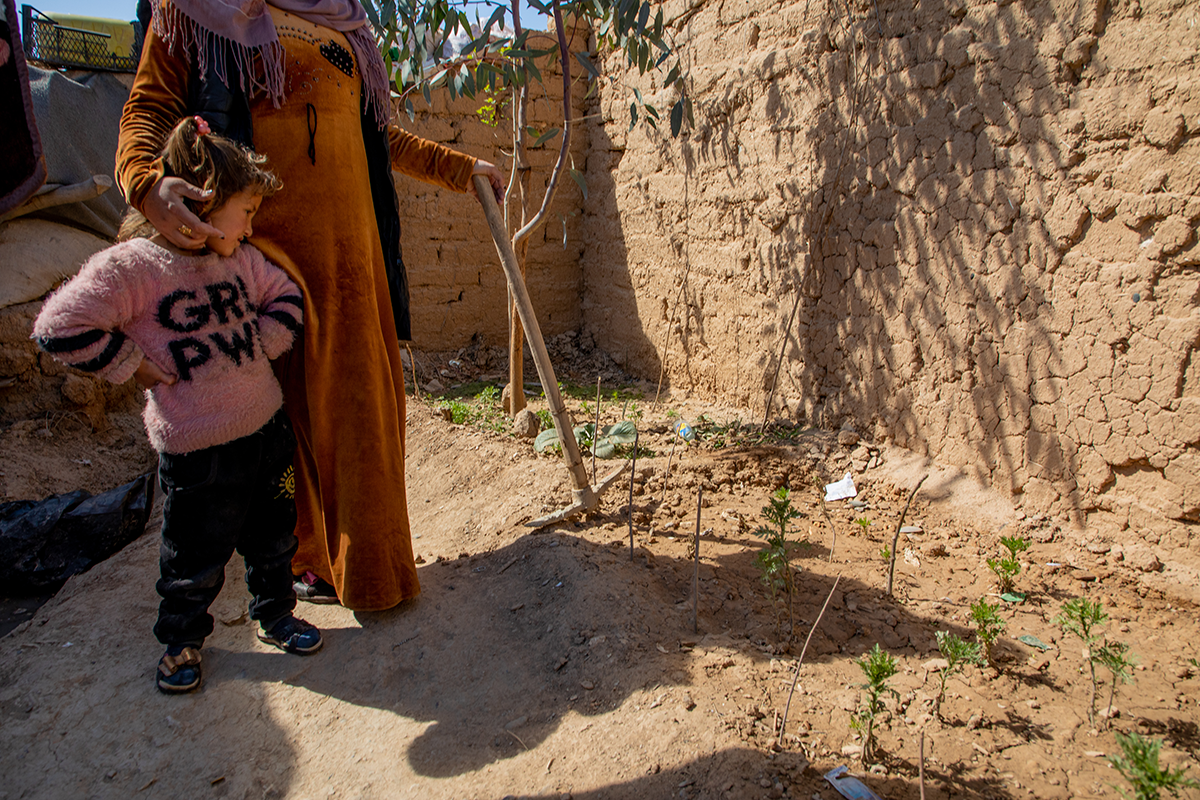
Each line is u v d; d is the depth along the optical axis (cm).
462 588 307
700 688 235
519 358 556
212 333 224
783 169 496
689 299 618
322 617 292
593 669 249
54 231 567
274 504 257
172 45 233
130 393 572
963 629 276
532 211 763
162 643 254
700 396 617
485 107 585
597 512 361
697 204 594
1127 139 309
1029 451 358
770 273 517
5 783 217
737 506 386
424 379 705
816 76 462
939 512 378
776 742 214
